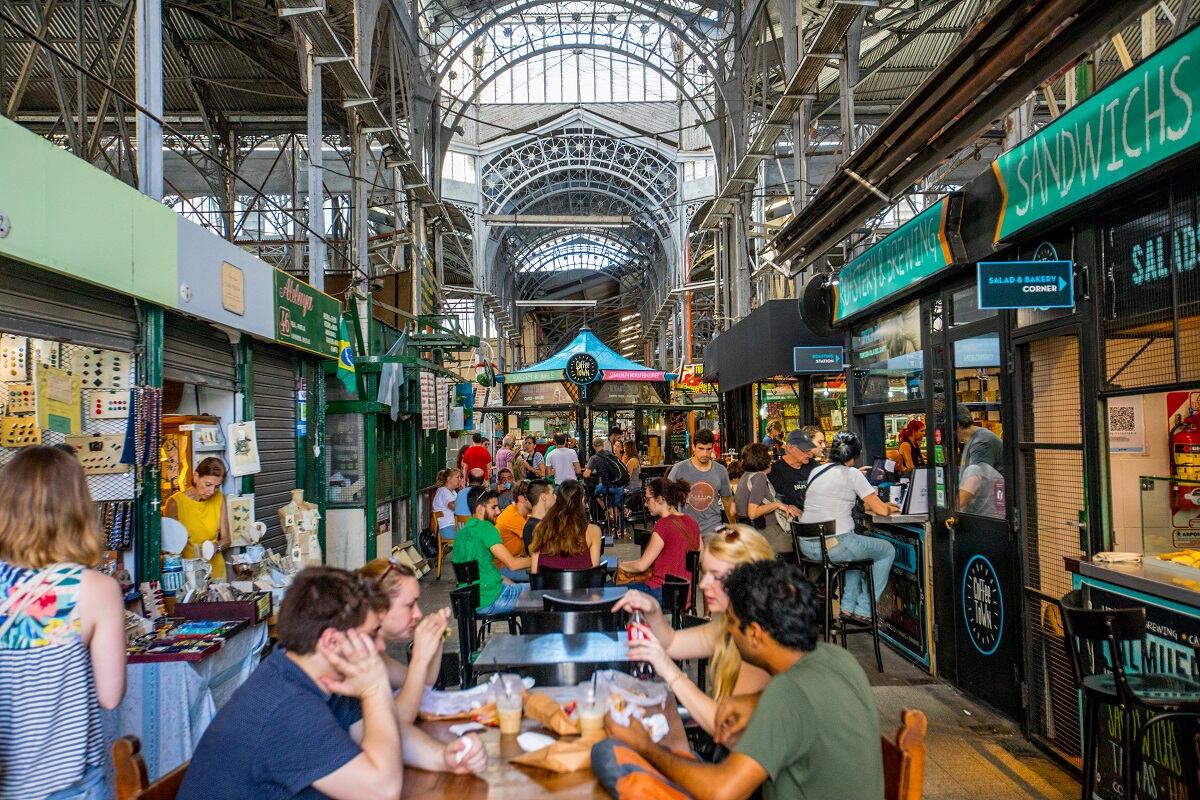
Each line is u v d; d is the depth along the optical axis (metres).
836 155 17.20
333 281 12.70
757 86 16.53
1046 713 4.42
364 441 10.14
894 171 6.63
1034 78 4.52
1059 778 4.05
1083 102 3.73
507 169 36.81
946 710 5.08
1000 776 4.07
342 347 9.29
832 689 2.04
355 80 9.97
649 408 15.48
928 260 5.55
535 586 5.63
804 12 12.00
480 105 34.72
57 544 2.32
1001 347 4.87
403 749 2.37
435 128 17.92
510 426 34.53
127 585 4.48
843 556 5.95
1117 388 3.82
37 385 4.25
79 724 2.29
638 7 19.20
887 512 5.99
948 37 15.55
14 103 7.48
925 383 6.01
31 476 2.32
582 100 35.78
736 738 2.21
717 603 2.62
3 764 2.19
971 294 5.32
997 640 4.97
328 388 10.24
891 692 5.48
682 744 2.50
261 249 16.58
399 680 2.93
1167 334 3.49
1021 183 4.37
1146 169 3.27
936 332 5.84
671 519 5.73
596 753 2.21
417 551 11.00
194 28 12.35
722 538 2.67
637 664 3.81
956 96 5.02
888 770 2.08
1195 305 3.30
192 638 4.09
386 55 14.25
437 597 9.34
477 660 3.45
